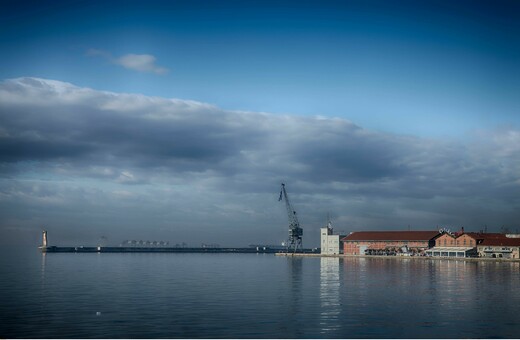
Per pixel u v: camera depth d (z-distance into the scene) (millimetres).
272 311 78188
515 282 125438
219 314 75312
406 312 77688
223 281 129875
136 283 121750
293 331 64312
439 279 135375
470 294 99750
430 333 63656
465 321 71000
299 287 113500
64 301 87125
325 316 74250
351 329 65750
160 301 88125
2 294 96375
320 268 194625
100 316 73062
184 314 75062
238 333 63094
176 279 135875
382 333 63562
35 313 75125
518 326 67562
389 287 113500
